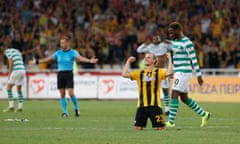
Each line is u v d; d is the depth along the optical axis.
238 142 42.34
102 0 118.62
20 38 108.31
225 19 112.56
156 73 49.88
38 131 49.34
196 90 97.75
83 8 116.56
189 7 115.44
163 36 106.94
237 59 105.12
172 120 54.19
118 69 105.75
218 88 96.81
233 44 106.62
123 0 117.94
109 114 69.06
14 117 63.94
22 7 116.88
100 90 100.44
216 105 87.19
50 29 112.25
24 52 103.56
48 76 100.88
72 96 66.25
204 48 106.12
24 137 44.91
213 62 104.94
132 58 50.31
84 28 114.06
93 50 108.00
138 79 50.34
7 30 112.19
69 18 114.75
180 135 46.38
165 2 116.44
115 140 43.09
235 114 69.88
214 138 44.66
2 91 100.94
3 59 106.81
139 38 106.44
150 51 71.75
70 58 66.44
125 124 56.28
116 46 109.19
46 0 117.81
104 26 113.19
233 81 96.19
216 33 110.50
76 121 59.31
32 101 95.69
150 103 50.25
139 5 116.25
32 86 101.12
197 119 62.50
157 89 50.22
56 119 61.66
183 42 53.31
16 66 74.12
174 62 53.97
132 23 112.19
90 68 105.75
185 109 77.50
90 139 43.72
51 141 42.50
